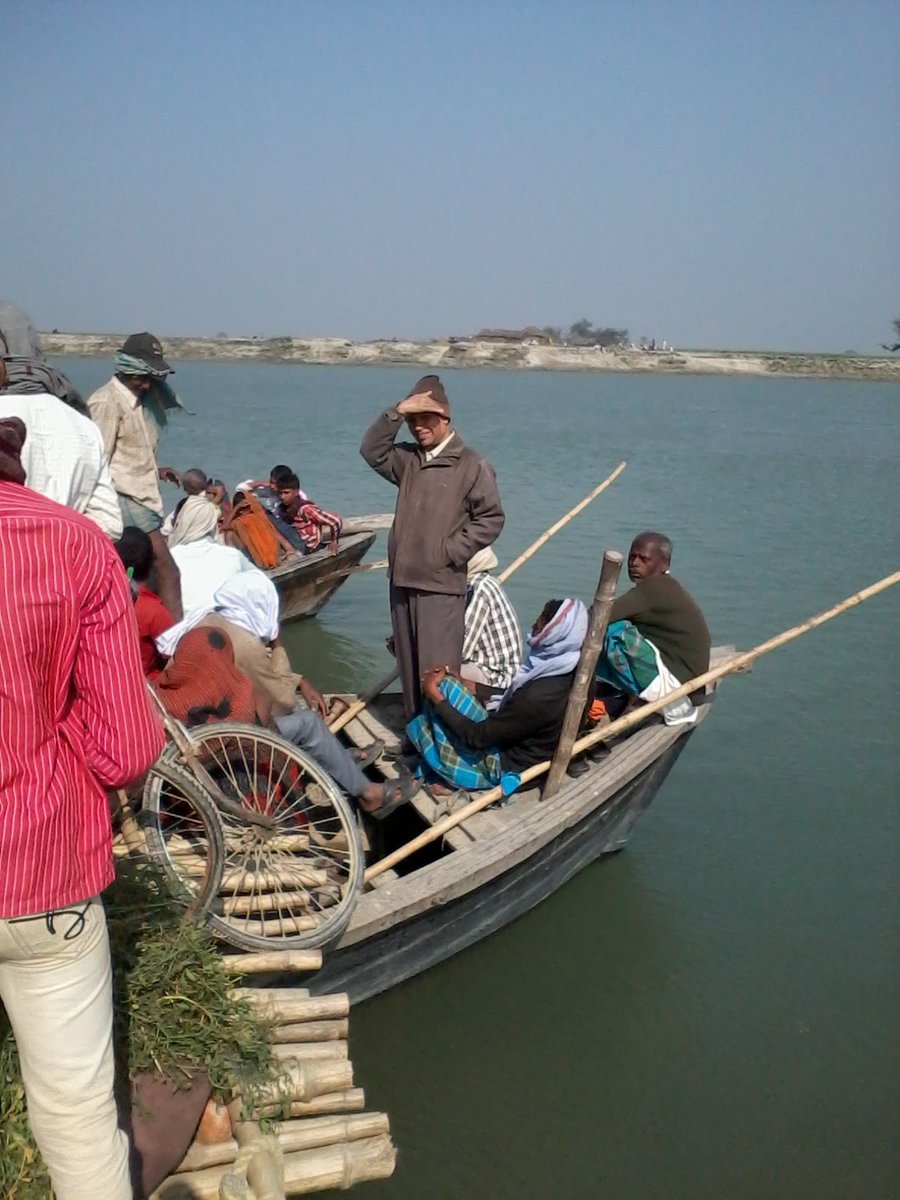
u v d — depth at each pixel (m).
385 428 5.44
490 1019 4.93
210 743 4.12
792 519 18.59
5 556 2.06
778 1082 4.59
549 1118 4.35
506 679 5.83
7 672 2.08
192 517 6.82
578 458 27.92
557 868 5.43
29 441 3.56
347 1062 3.28
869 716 8.71
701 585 13.24
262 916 3.98
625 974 5.24
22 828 2.13
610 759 5.64
